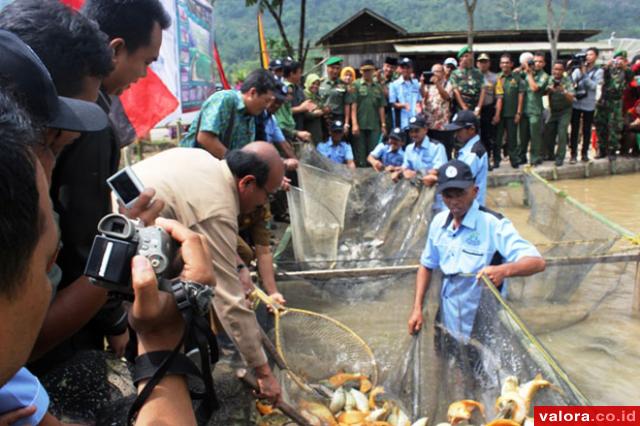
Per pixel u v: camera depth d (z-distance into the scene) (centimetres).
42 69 115
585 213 551
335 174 540
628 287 419
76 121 126
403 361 288
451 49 1858
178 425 108
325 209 493
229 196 237
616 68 1159
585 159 1157
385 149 754
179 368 111
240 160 246
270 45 1533
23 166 73
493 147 1078
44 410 114
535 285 395
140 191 153
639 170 1178
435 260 337
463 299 283
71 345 195
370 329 318
